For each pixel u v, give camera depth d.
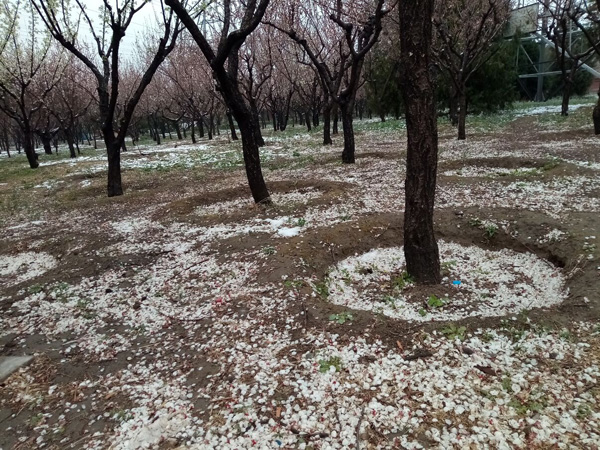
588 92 29.83
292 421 2.56
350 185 8.30
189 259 5.34
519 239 5.14
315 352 3.18
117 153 9.64
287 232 5.80
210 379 3.03
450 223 5.71
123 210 8.34
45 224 7.84
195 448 2.42
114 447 2.50
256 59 19.56
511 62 20.84
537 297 4.00
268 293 4.13
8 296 4.78
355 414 2.57
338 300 4.22
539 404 2.51
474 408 2.53
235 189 8.84
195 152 17.67
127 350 3.51
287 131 27.41
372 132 19.61
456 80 13.19
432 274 4.31
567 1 16.67
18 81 15.14
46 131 24.02
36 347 3.69
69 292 4.72
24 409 2.92
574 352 2.94
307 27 14.88
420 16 3.44
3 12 13.31
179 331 3.71
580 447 2.21
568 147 10.33
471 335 3.23
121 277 5.01
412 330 3.32
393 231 5.66
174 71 23.78
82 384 3.12
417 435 2.38
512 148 10.91
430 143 3.85
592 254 4.19
